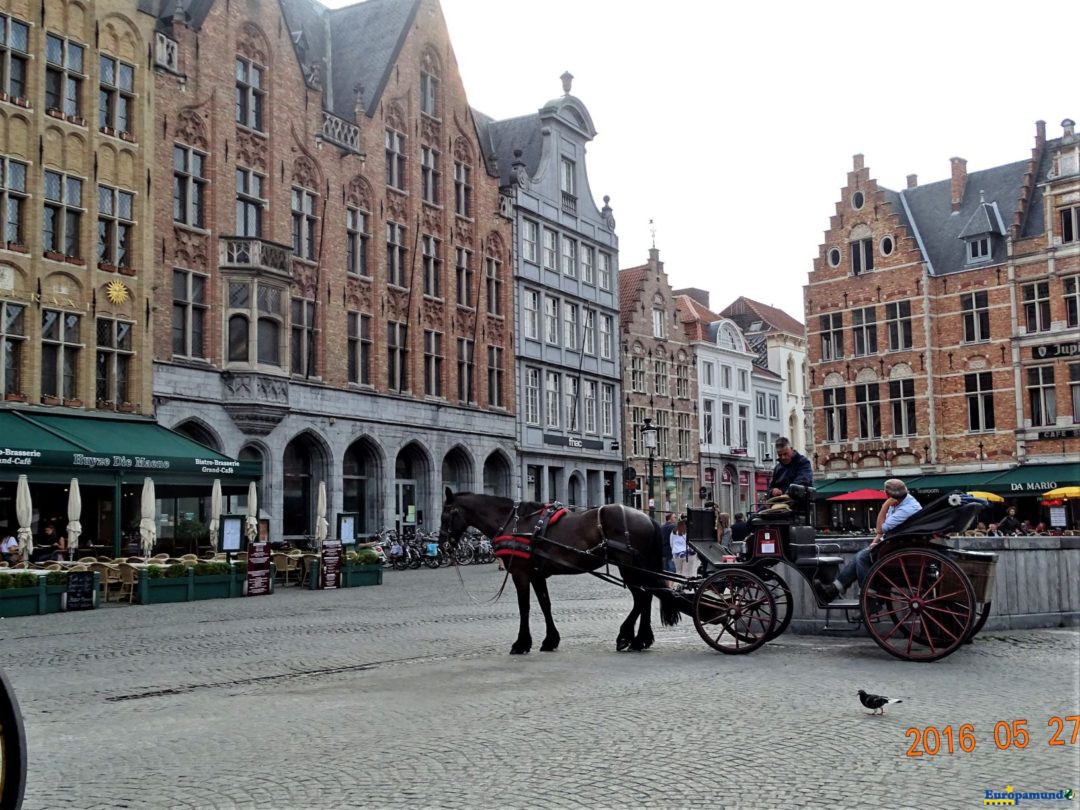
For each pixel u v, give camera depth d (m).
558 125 53.38
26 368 27.30
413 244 42.41
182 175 32.31
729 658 12.36
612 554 13.20
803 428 75.06
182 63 32.47
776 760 7.19
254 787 6.77
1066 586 15.23
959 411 48.38
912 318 49.66
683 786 6.57
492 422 46.31
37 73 28.11
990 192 50.75
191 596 23.23
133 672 12.09
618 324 56.97
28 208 27.69
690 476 61.00
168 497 30.88
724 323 66.44
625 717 8.70
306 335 36.44
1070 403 45.16
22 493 22.42
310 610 20.19
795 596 14.70
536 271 50.47
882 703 8.43
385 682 10.94
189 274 32.16
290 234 36.12
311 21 44.25
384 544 36.25
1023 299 46.91
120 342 29.89
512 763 7.21
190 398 31.56
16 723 5.00
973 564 11.95
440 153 44.72
